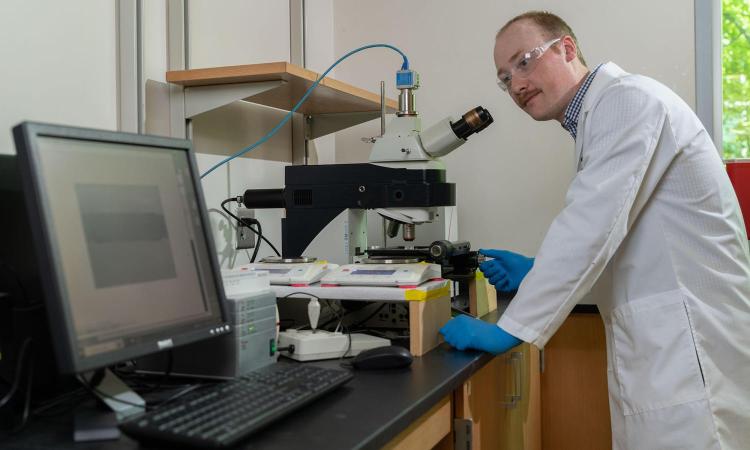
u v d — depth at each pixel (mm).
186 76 1811
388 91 2855
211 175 2037
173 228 1092
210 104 1882
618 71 1674
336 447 871
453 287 1961
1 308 1066
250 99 2191
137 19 1741
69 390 1144
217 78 1803
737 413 1478
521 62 1734
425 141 1768
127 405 1000
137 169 1048
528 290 1469
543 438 2393
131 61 1732
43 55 1528
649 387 1491
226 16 2180
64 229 909
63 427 977
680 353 1467
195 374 1197
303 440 898
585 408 2346
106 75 1710
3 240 1088
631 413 1530
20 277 1108
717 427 1441
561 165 2604
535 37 1714
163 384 1163
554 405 2381
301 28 2576
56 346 858
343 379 1144
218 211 2064
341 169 1811
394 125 1797
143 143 1061
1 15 1429
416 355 1435
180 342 1038
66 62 1589
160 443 886
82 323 904
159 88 1882
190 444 843
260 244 2201
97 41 1680
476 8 2715
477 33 2715
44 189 878
